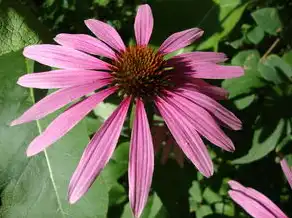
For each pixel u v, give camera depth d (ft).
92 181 0.42
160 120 0.58
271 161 0.66
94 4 0.65
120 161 0.55
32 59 0.51
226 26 0.62
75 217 0.51
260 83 0.60
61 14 0.65
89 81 0.50
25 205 0.51
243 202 0.51
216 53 0.57
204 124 0.48
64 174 0.52
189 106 0.50
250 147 0.64
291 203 0.67
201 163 0.46
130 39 0.63
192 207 0.64
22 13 0.58
